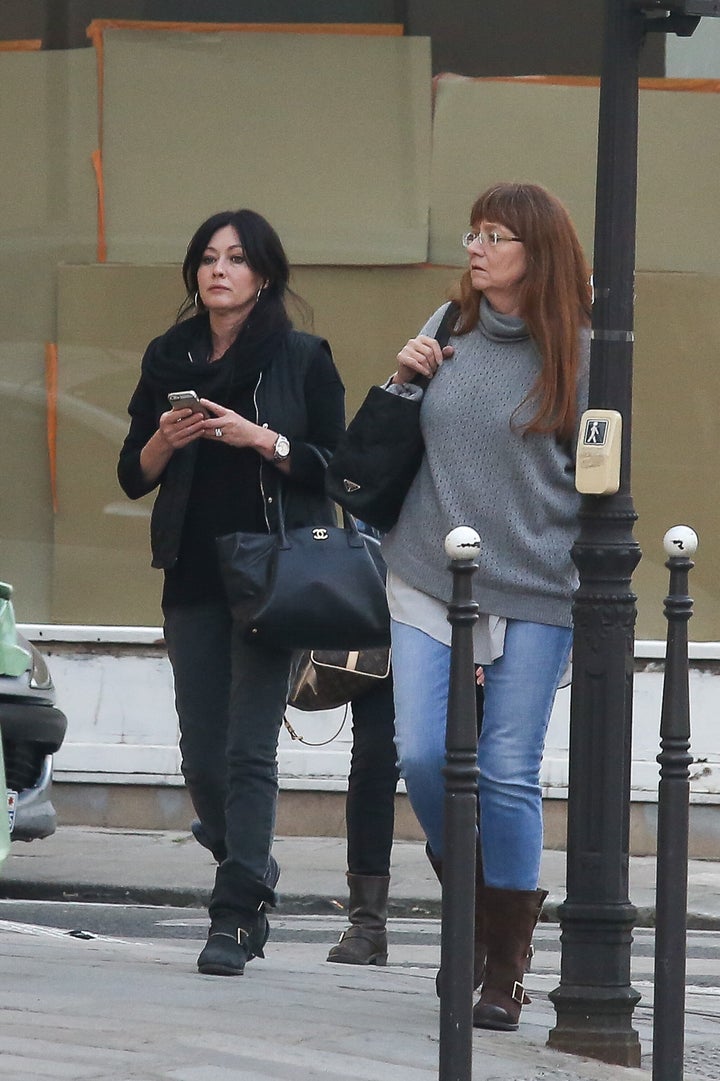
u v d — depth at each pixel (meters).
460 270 42.03
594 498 19.11
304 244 42.12
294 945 30.80
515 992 20.31
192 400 22.19
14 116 42.50
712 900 35.56
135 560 42.44
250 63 42.12
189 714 23.48
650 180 41.97
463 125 41.97
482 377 19.73
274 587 22.02
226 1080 17.22
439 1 42.00
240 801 22.72
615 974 19.23
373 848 26.30
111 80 42.31
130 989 21.34
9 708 30.83
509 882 20.03
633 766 40.28
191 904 34.72
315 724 40.56
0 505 42.66
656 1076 18.11
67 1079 16.92
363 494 20.25
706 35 41.94
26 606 42.47
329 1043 18.94
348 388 42.12
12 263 42.62
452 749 16.59
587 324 19.86
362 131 42.12
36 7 42.44
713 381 41.94
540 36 41.97
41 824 31.53
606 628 19.05
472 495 19.69
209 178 42.28
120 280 42.44
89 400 42.50
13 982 21.72
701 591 41.75
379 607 22.23
